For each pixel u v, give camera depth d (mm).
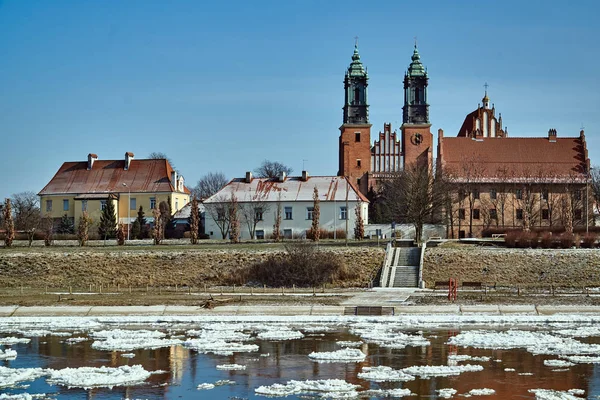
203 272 90938
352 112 175750
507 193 146250
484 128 184625
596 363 48594
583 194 138875
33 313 69188
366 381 44562
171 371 47469
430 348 53469
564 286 83750
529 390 42344
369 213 158625
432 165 148000
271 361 50000
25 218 146000
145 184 145750
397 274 87938
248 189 129375
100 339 57562
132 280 90062
